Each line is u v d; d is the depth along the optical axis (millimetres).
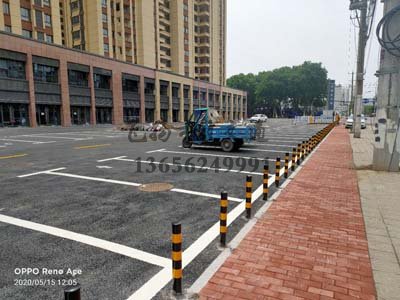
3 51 30062
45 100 34406
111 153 14102
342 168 10062
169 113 54500
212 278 3520
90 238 4633
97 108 41062
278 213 5699
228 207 6082
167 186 7754
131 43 58438
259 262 3881
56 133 27672
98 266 3814
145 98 48844
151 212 5801
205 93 66938
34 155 13461
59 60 35500
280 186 7742
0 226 5094
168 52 71000
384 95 9320
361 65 21625
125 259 3996
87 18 52906
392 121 9281
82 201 6469
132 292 3271
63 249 4270
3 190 7367
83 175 9094
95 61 39844
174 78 55656
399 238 4590
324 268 3730
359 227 5016
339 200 6500
